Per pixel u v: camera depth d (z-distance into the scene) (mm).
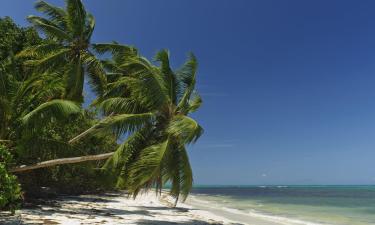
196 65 20094
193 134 16156
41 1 25984
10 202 13891
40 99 19297
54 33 24562
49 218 16422
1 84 17047
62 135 23000
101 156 18547
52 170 26562
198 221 22750
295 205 48594
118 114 18688
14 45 26172
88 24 25906
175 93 19453
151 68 18375
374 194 97500
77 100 24172
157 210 29812
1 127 17109
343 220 28688
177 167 17391
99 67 24391
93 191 43375
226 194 100188
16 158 18156
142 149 17531
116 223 17266
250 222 25688
